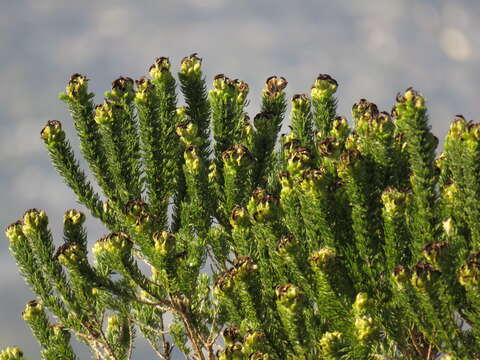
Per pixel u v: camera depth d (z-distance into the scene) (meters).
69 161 16.36
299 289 13.99
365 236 13.81
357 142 14.99
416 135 13.48
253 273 13.95
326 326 14.04
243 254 14.92
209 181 16.52
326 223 13.92
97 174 16.28
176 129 17.14
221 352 13.31
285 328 13.63
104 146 16.06
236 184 16.36
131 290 15.21
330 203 13.88
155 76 17.06
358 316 13.28
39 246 15.89
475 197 13.31
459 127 13.39
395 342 14.23
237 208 14.96
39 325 16.20
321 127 18.05
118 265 14.37
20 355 15.38
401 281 12.73
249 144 17.70
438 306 12.55
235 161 16.23
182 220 16.33
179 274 14.56
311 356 13.71
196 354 15.84
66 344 16.14
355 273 13.99
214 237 16.64
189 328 15.40
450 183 14.48
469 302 12.77
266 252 14.73
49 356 16.00
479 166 13.20
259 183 17.84
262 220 14.33
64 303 16.14
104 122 15.80
